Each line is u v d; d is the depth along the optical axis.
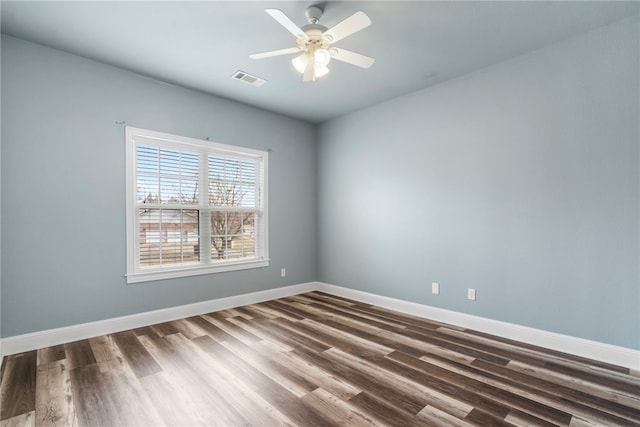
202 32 2.54
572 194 2.61
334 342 2.86
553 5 2.20
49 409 1.85
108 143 3.08
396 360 2.49
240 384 2.13
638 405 1.89
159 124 3.40
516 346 2.76
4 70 2.57
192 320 3.49
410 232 3.76
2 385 2.11
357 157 4.38
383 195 4.05
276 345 2.79
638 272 2.32
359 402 1.92
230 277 4.00
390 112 3.97
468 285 3.25
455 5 2.20
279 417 1.78
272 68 3.14
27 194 2.66
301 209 4.82
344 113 4.50
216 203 3.91
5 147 2.57
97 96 3.02
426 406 1.88
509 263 2.96
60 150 2.82
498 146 3.03
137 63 3.05
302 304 4.17
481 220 3.15
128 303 3.20
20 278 2.63
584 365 2.40
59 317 2.80
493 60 2.98
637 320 2.32
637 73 2.32
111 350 2.67
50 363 2.42
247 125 4.18
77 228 2.90
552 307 2.71
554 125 2.70
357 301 4.33
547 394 2.01
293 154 4.71
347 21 1.94
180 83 3.49
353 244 4.44
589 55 2.52
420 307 3.64
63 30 2.51
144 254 3.34
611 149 2.43
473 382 2.16
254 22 2.41
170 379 2.19
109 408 1.86
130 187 3.20
